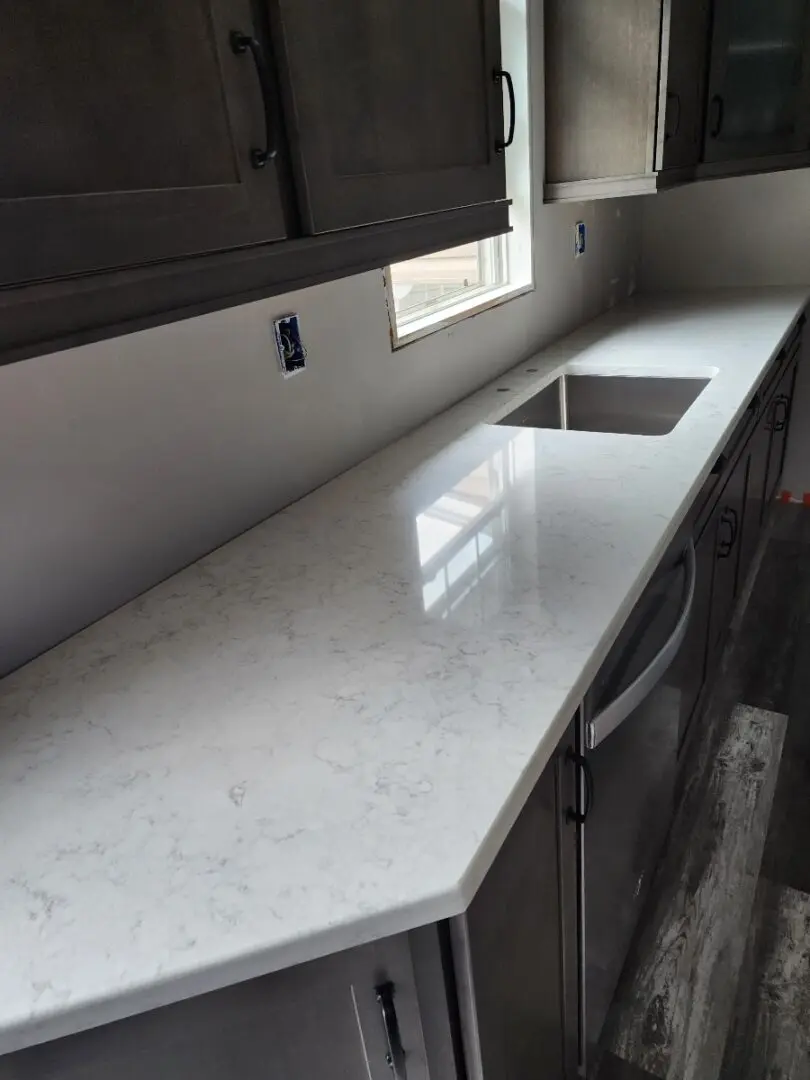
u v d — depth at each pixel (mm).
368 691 791
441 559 1056
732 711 2068
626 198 2750
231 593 1020
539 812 789
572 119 1857
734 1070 1258
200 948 542
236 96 668
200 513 1120
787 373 2484
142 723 781
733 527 1847
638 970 1425
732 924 1494
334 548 1120
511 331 2023
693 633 1519
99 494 958
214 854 615
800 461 3100
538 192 2008
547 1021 930
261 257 728
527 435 1532
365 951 609
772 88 2135
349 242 854
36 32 499
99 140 555
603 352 2100
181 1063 620
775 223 2725
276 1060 652
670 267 2979
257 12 673
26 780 718
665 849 1655
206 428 1104
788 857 1626
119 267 588
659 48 1646
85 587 963
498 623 888
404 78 895
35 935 561
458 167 1054
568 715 759
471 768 673
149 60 582
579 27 1746
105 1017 526
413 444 1546
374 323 1453
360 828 624
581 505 1183
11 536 864
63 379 884
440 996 660
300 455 1310
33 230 519
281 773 691
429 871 580
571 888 945
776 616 2465
